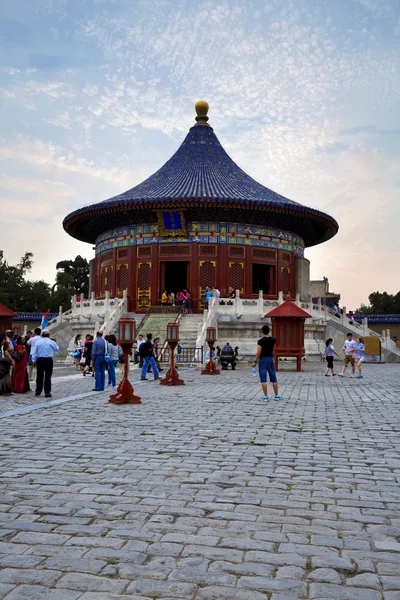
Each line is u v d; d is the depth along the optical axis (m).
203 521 6.87
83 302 47.94
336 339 50.44
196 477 8.84
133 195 51.72
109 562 5.70
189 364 35.81
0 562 5.69
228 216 51.50
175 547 6.07
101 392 21.86
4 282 99.06
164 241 51.72
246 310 44.12
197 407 17.02
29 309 99.38
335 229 57.78
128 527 6.65
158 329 42.53
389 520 6.97
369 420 14.55
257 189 54.62
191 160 57.97
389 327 69.00
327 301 79.19
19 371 21.42
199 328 40.88
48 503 7.52
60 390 22.75
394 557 5.87
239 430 12.98
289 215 52.94
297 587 5.20
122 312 46.91
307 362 45.06
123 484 8.43
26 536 6.37
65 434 12.43
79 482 8.53
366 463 9.88
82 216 54.06
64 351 49.12
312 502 7.65
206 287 50.62
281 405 17.53
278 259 53.59
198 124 61.50
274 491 8.15
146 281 51.91
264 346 18.77
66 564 5.64
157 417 14.98
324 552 5.98
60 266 113.31
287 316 33.72
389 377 29.70
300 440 11.84
